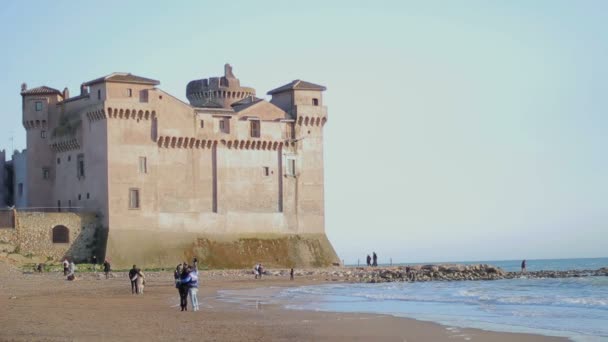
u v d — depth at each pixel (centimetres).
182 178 12912
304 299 7475
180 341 4378
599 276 12825
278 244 13525
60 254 12044
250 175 13488
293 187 13812
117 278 10344
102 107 12325
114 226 12275
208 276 11381
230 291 8588
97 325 5044
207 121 13162
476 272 12750
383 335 4709
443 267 13000
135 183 12488
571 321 5403
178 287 6138
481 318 5606
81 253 12194
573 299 7369
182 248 12725
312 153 14000
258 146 13550
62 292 8025
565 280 11488
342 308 6488
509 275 12712
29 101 13588
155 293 7950
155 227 12600
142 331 4778
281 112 13825
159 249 12506
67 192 13188
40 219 12006
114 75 12512
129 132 12506
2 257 11456
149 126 12656
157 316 5641
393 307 6569
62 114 13425
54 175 13525
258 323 5241
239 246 13212
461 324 5228
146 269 12181
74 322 5184
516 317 5666
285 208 13712
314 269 13025
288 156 13800
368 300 7319
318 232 13950
